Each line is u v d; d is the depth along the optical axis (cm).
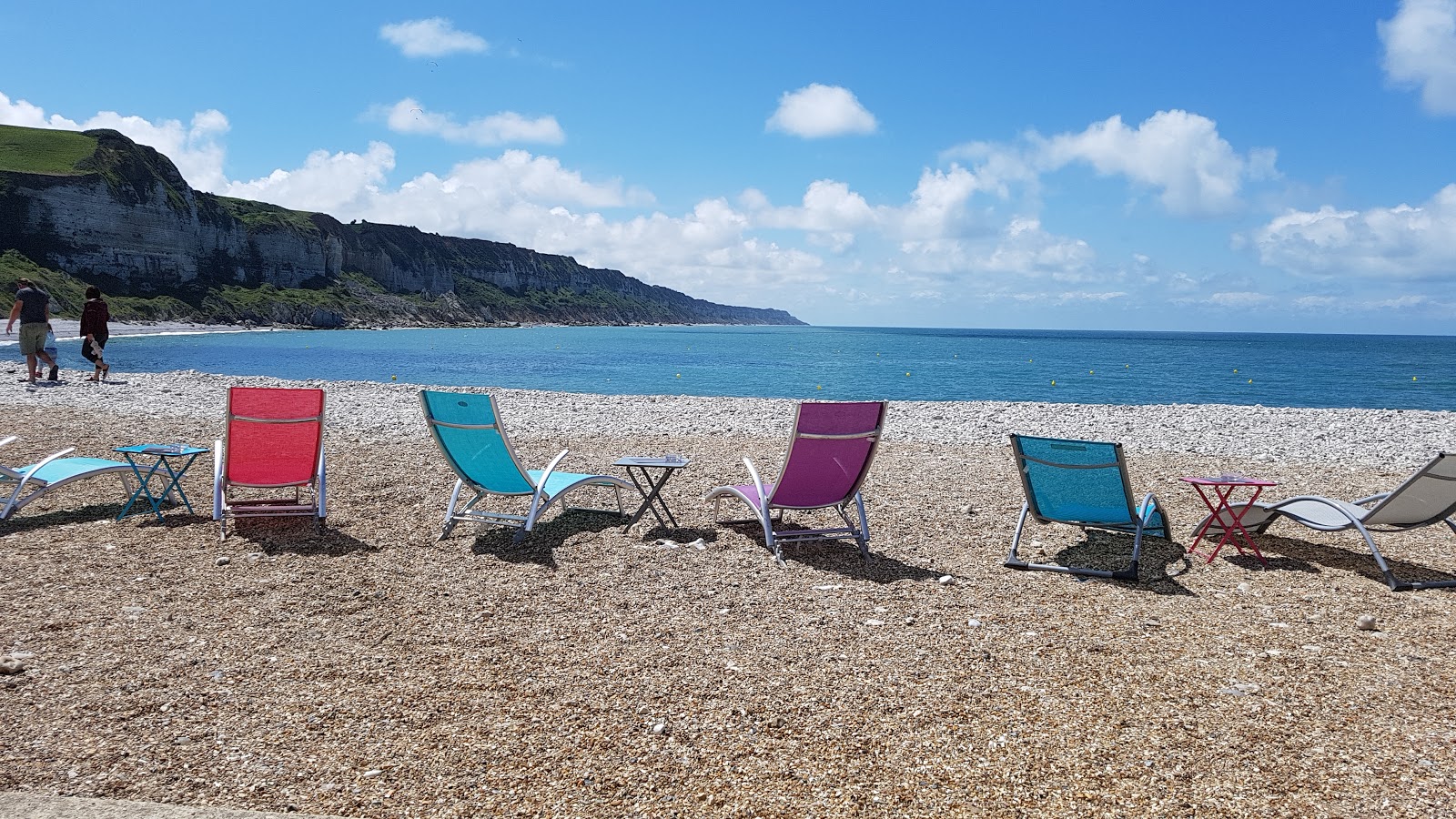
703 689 353
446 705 334
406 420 1287
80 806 251
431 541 587
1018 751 301
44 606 440
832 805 266
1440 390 3325
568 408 1573
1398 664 387
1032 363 5222
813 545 597
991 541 617
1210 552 596
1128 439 1256
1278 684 362
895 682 362
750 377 3588
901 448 1096
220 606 448
